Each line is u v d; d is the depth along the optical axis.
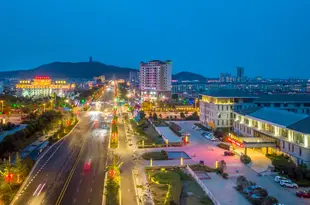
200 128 151.25
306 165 80.75
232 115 143.50
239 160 94.62
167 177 77.44
